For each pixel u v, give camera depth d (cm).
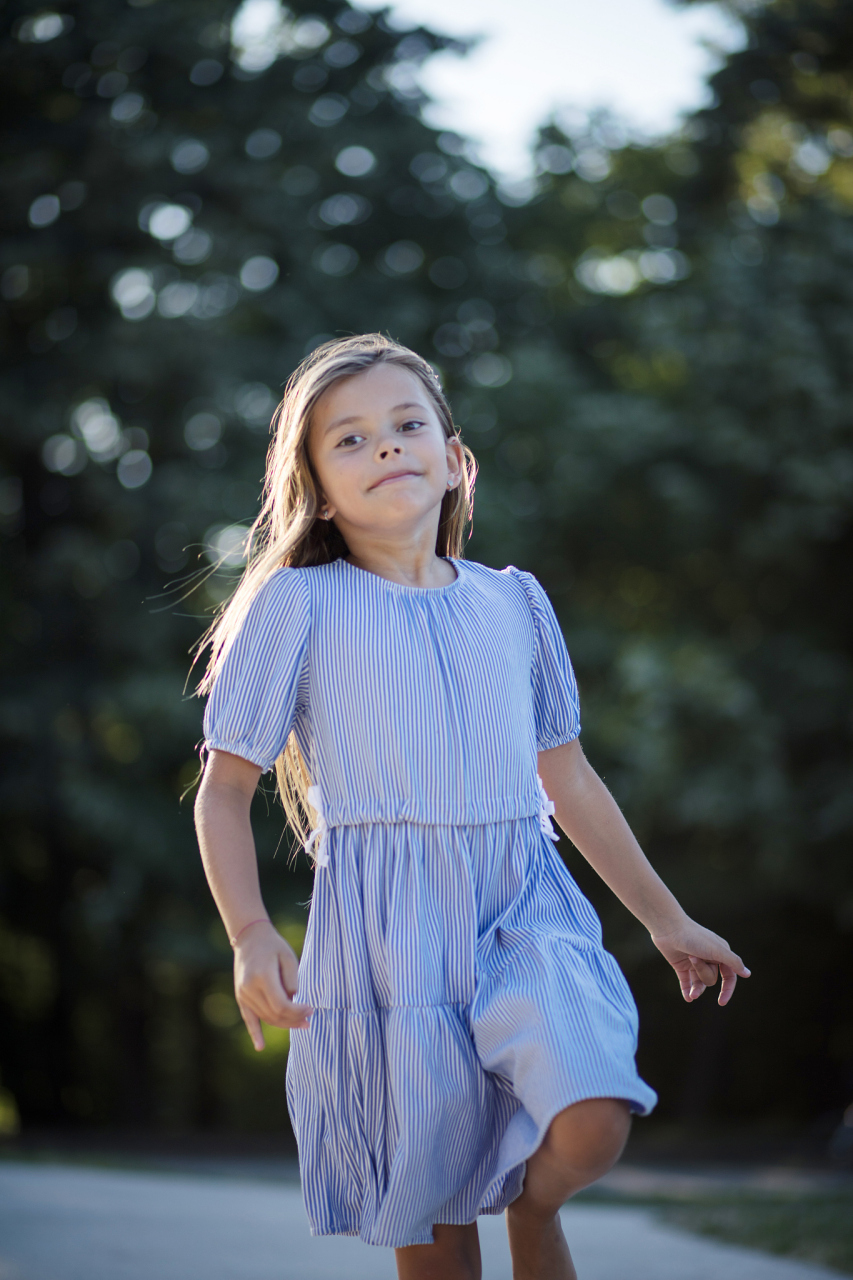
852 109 3475
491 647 521
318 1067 494
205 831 492
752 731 3012
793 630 3400
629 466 3262
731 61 3466
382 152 3369
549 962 471
